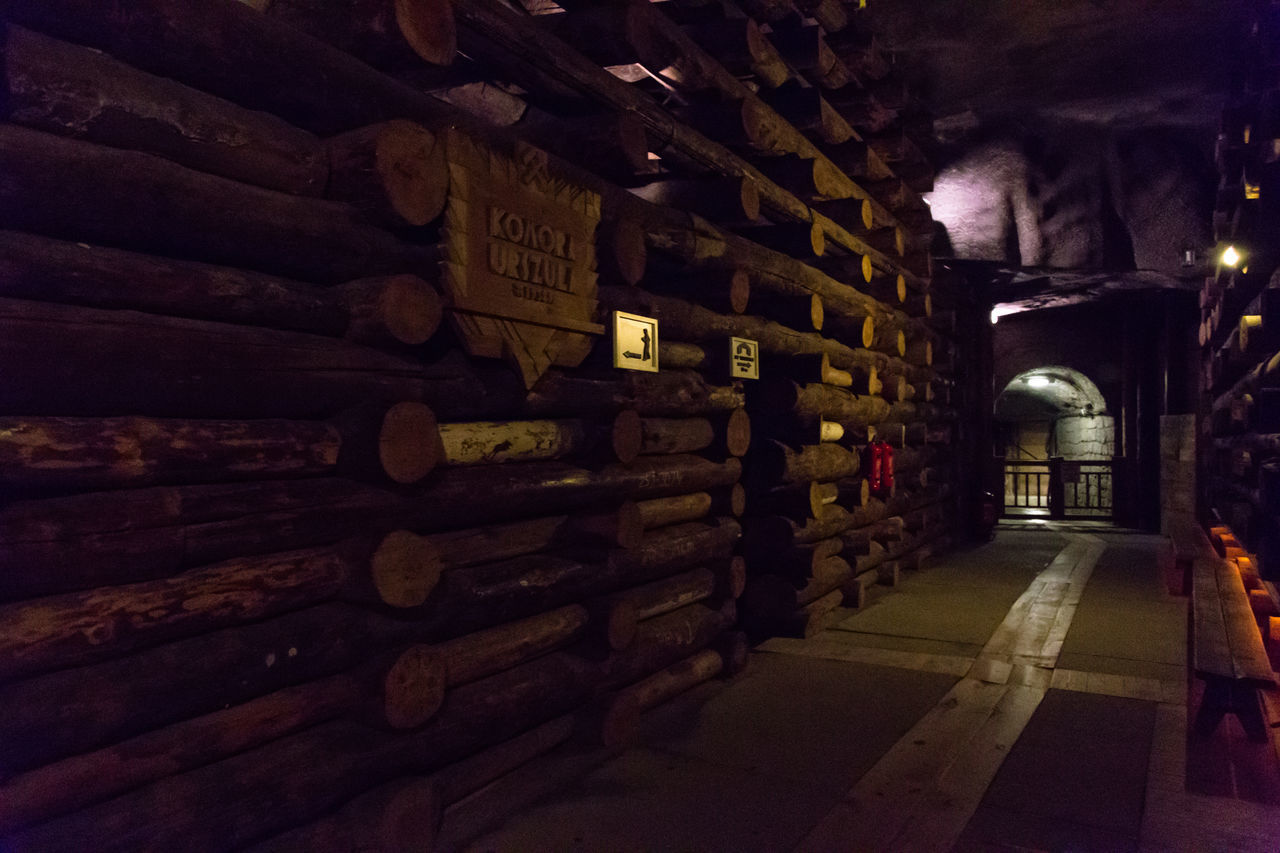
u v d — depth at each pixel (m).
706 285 5.20
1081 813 3.38
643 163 4.21
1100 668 5.35
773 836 3.22
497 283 3.41
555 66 3.73
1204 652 4.29
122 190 2.32
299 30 2.92
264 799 2.58
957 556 10.41
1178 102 8.97
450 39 3.12
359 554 2.90
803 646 5.96
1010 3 7.11
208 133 2.55
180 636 2.48
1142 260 10.91
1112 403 14.64
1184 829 3.23
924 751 4.04
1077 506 15.34
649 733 4.29
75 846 2.15
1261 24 6.40
